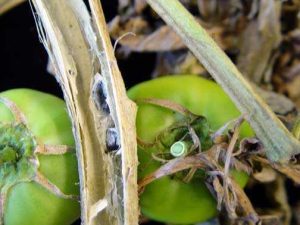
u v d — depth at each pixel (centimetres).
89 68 20
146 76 29
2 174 20
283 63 27
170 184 21
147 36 27
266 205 27
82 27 20
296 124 20
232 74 19
